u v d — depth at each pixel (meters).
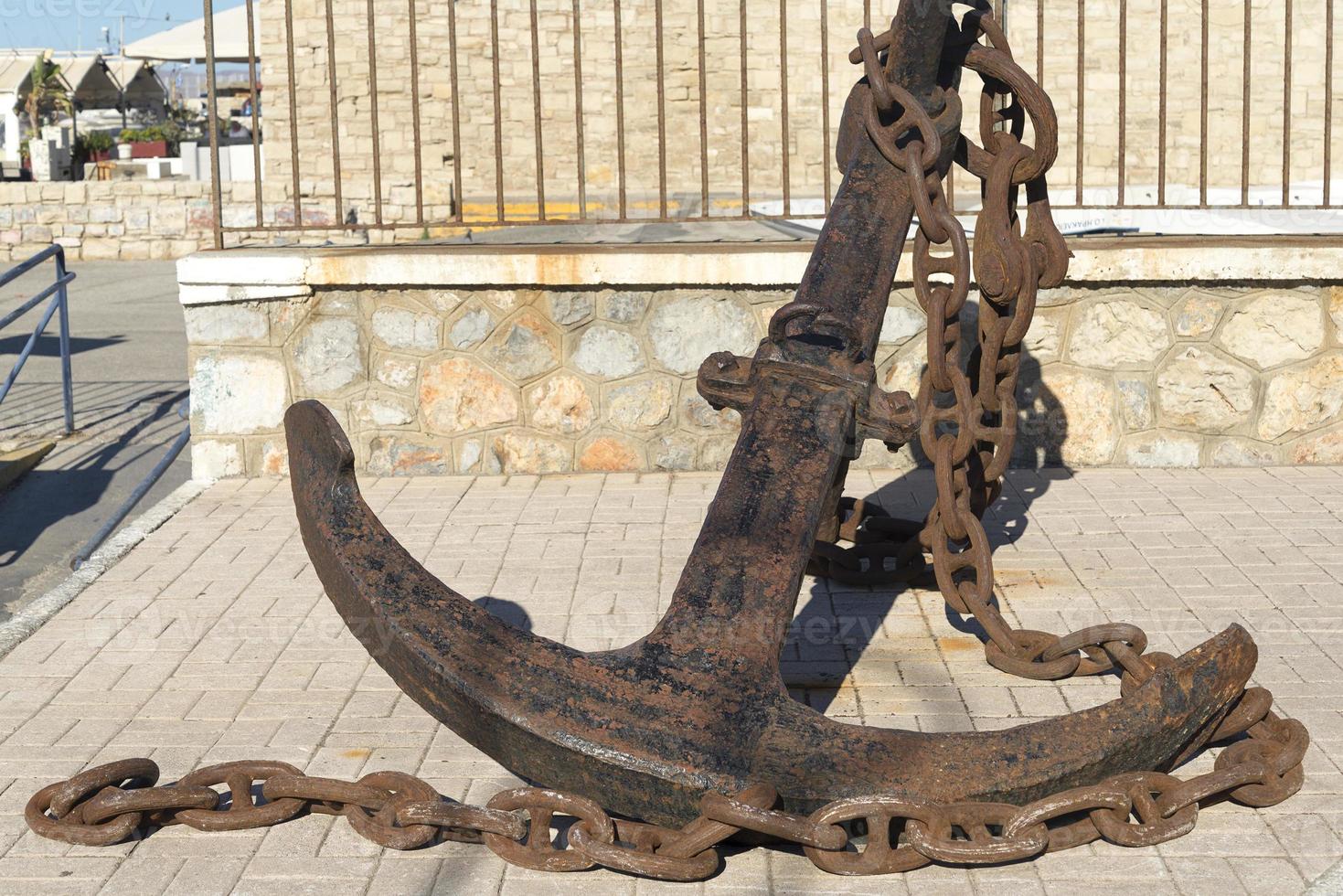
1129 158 16.39
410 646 2.94
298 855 3.03
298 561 5.18
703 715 2.88
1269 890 2.81
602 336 6.27
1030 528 5.38
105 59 24.67
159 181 18.84
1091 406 6.25
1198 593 4.60
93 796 3.11
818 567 4.85
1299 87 16.27
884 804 2.79
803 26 16.94
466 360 6.31
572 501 5.90
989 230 3.95
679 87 17.22
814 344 3.57
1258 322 6.14
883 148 3.83
